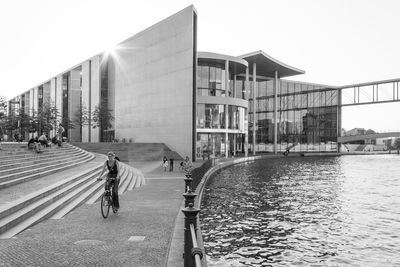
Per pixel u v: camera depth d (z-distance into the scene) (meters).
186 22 49.66
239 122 59.38
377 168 48.25
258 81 85.50
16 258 6.92
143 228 9.63
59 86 92.62
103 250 7.57
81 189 14.70
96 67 75.44
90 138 79.00
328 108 99.38
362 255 11.49
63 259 6.92
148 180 24.30
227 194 22.97
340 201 21.42
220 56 55.53
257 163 53.84
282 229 14.40
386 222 15.95
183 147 49.78
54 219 10.57
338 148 102.38
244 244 12.27
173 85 52.09
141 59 60.56
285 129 89.38
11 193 12.05
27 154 20.97
